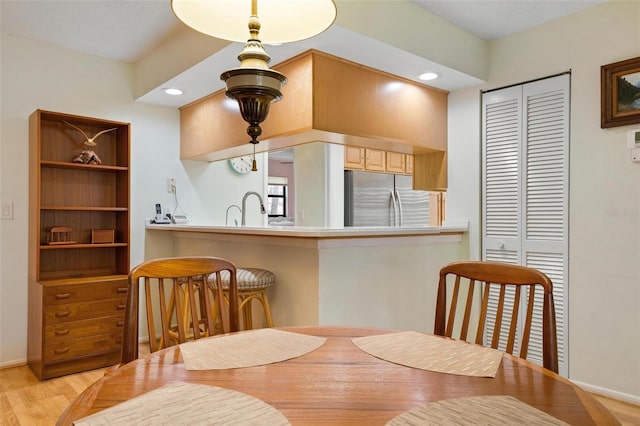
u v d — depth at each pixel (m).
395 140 2.92
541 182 2.80
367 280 2.56
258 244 2.80
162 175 3.76
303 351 1.18
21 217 3.08
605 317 2.51
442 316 1.49
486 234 3.09
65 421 0.77
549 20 2.76
